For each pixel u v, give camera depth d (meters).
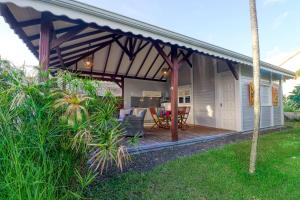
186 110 7.47
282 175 2.75
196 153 3.95
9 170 1.31
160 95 10.41
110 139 1.69
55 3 2.56
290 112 11.59
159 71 9.66
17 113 1.35
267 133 6.54
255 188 2.38
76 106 1.52
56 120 1.52
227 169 2.97
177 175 2.73
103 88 1.95
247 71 7.01
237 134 6.23
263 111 7.67
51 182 1.49
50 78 1.63
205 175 2.74
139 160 3.47
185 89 9.03
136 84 9.72
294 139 5.30
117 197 2.12
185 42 4.18
